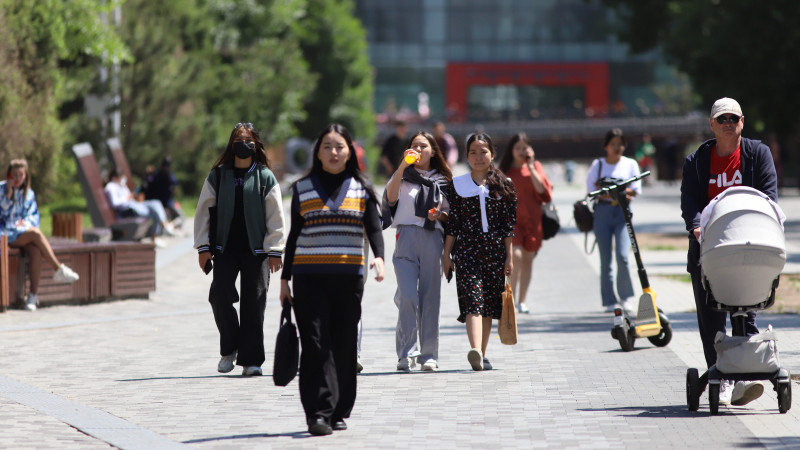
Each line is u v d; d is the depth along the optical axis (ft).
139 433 56.54
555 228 107.65
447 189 77.36
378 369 77.92
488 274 76.59
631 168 106.73
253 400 66.49
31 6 185.88
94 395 67.97
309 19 517.14
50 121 195.31
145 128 287.89
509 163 107.76
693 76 326.85
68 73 250.78
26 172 109.91
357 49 534.37
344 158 58.23
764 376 60.29
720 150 63.10
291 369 56.85
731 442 53.83
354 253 57.98
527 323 101.30
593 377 73.31
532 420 59.72
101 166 258.37
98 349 86.99
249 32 383.45
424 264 76.79
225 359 76.28
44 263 111.96
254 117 363.35
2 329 96.68
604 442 54.08
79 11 197.26
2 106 176.86
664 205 316.19
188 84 301.84
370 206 58.59
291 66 382.63
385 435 56.29
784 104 306.76
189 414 62.23
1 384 70.64
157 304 117.29
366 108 543.39
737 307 60.70
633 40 368.68
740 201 59.72
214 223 75.36
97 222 181.37
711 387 60.44
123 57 205.46
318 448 53.47
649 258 163.94
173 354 84.79
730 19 301.22
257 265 75.15
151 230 189.26
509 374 74.95
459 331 97.45
